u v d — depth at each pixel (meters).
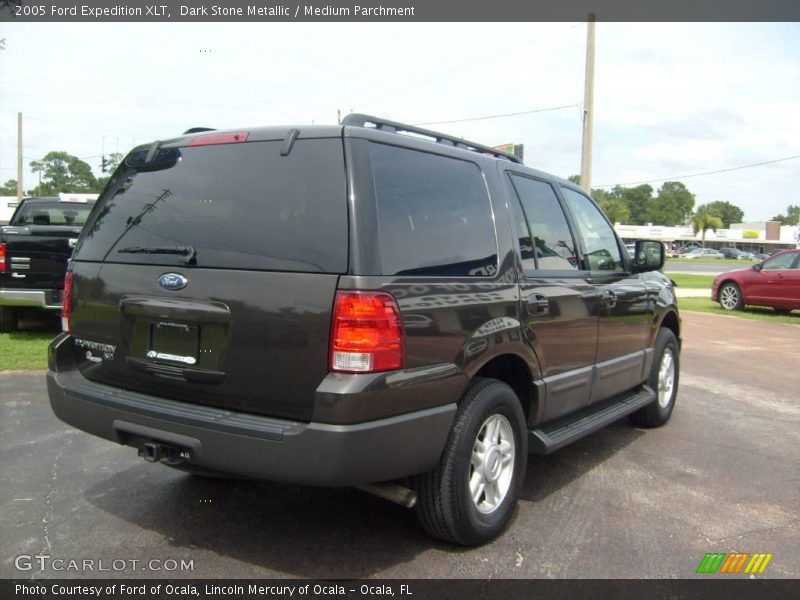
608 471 4.79
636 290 5.27
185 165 3.44
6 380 6.85
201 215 3.26
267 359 2.94
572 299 4.28
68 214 11.09
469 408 3.37
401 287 2.98
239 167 3.24
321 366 2.83
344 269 2.85
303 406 2.87
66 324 3.77
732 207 156.25
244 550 3.38
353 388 2.78
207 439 2.97
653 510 4.07
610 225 5.42
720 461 5.08
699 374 8.63
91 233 3.72
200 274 3.13
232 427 2.91
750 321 14.49
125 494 4.06
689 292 23.77
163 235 3.34
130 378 3.42
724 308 16.95
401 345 2.93
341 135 3.04
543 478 4.61
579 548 3.52
